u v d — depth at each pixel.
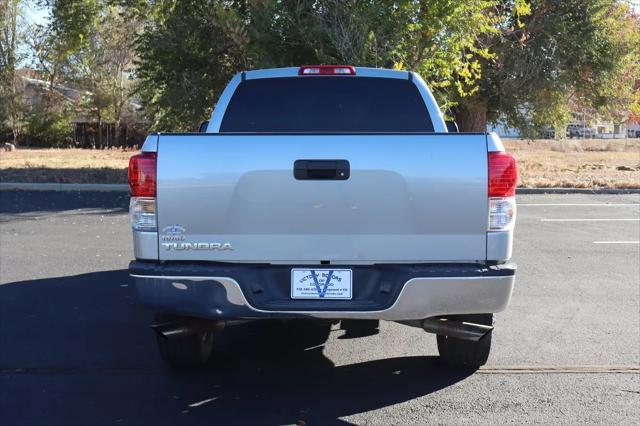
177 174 3.80
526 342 5.41
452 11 12.56
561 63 18.12
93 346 5.23
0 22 39.91
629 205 14.78
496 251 3.79
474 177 3.76
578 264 8.48
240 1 15.63
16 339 5.38
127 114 43.78
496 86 18.23
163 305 3.81
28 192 16.56
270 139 3.79
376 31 12.52
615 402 4.21
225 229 3.81
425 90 5.29
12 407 4.09
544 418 3.96
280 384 4.51
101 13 23.41
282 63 13.49
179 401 4.21
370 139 3.78
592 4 17.92
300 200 3.78
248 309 3.77
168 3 16.38
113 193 16.53
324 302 3.79
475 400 4.23
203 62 16.31
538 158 29.95
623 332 5.68
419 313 3.77
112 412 4.03
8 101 42.56
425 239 3.79
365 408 4.11
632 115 27.30
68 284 7.20
